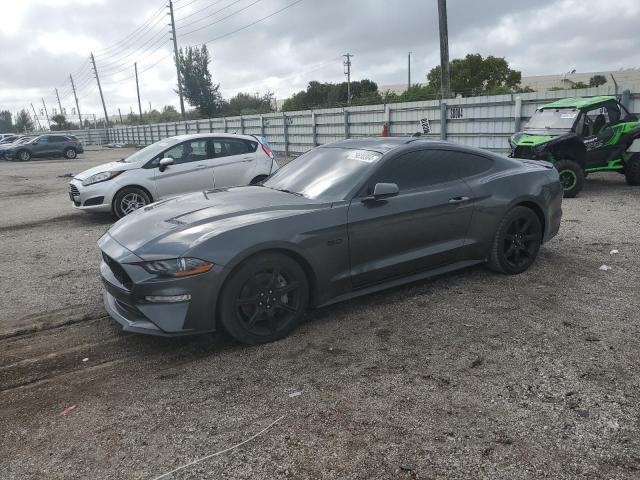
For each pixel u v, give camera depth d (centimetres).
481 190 465
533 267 524
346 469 239
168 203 439
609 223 713
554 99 1204
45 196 1302
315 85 5619
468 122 1436
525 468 236
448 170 459
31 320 435
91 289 513
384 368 331
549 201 511
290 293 380
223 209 393
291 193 436
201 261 337
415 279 443
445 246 452
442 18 1627
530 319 398
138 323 353
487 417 275
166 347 374
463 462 241
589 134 968
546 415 275
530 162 541
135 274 342
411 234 428
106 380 330
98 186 862
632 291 450
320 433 266
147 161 890
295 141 2317
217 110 5834
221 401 299
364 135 1884
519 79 4219
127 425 280
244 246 348
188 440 265
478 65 4134
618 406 281
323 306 397
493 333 376
